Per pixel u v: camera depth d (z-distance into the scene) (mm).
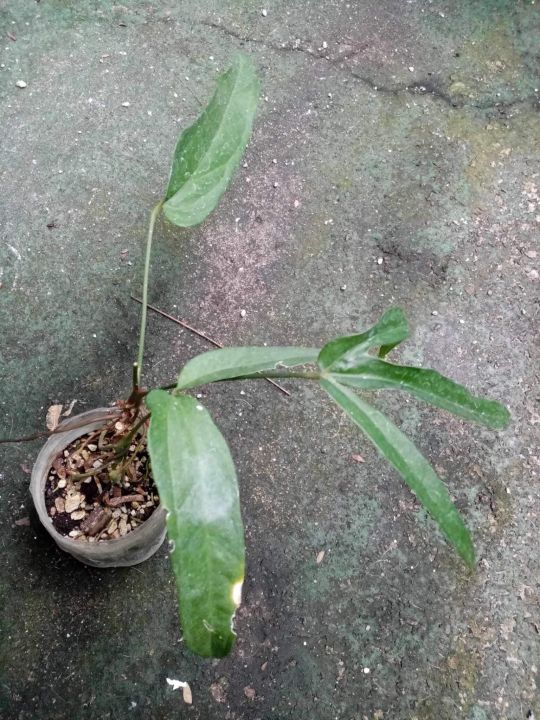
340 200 746
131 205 727
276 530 624
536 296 720
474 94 808
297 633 593
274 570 611
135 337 677
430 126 789
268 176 750
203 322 688
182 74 793
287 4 841
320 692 578
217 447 386
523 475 652
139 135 759
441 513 387
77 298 686
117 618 589
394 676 584
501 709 578
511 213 753
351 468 647
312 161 761
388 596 608
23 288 686
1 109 757
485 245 737
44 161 737
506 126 795
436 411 670
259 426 655
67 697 564
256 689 576
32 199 720
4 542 605
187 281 701
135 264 702
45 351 666
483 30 845
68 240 707
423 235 736
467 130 790
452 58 826
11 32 797
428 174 764
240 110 465
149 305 688
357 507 635
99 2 822
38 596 591
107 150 748
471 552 387
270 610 599
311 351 425
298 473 642
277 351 421
